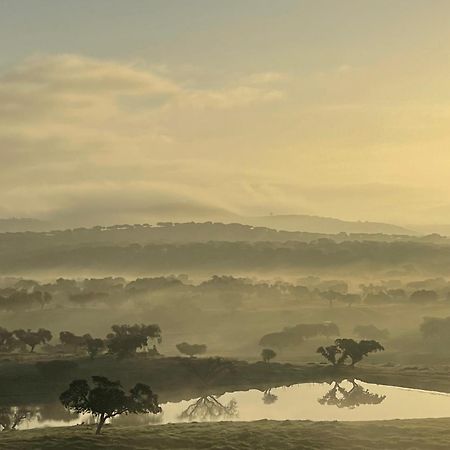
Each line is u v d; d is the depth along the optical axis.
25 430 188.12
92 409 170.12
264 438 157.12
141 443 154.62
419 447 146.38
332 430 165.75
